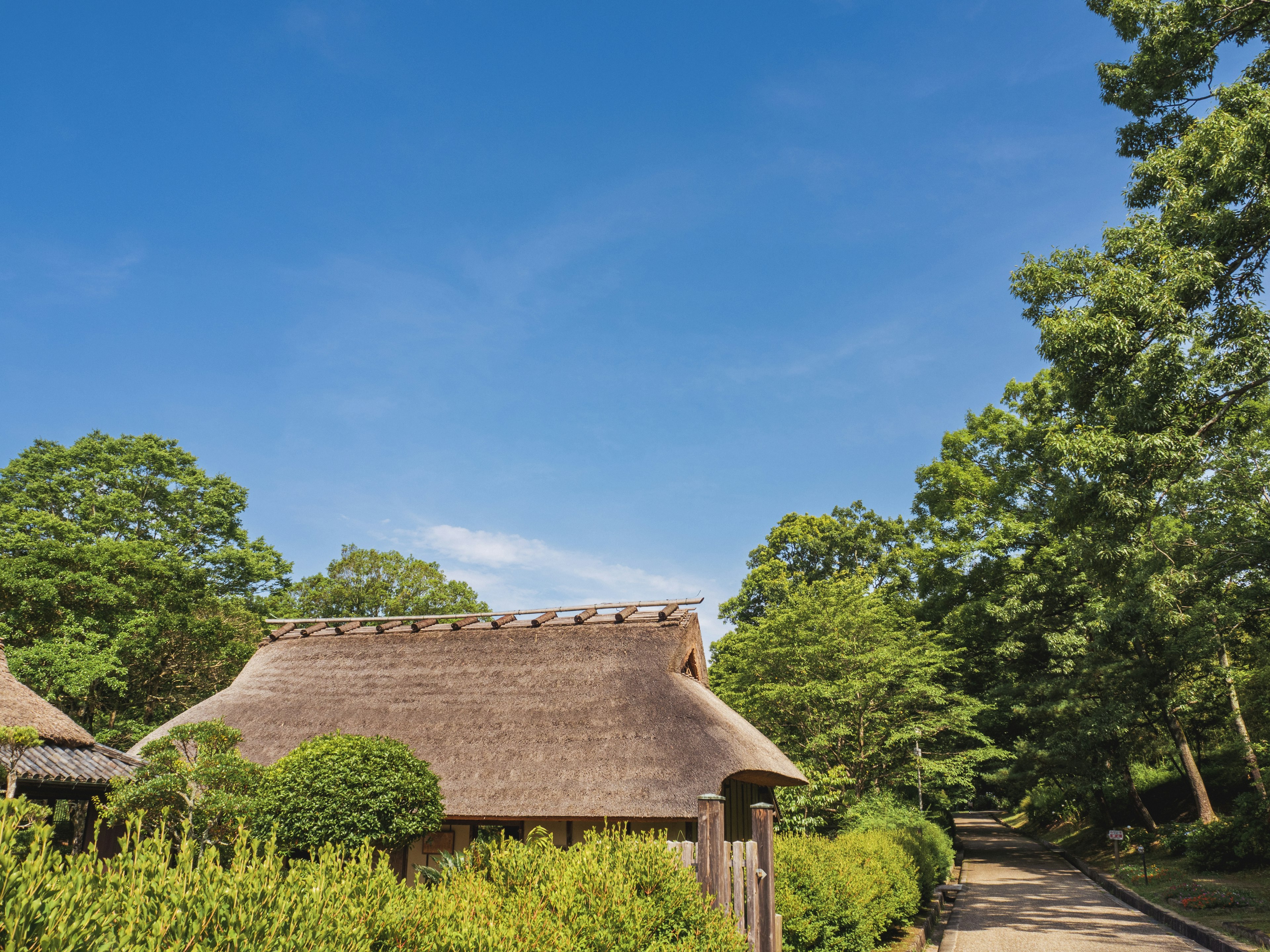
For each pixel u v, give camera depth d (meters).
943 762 24.81
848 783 22.89
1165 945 13.16
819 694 23.42
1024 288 16.94
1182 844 23.69
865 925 11.02
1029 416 31.08
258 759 15.31
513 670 16.50
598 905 4.82
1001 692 29.30
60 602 25.84
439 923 3.82
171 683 30.53
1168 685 25.67
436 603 44.09
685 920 5.36
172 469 34.12
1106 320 14.84
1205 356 15.41
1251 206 14.80
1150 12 17.30
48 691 24.44
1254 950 11.52
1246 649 24.33
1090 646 27.73
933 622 34.72
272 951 2.71
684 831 13.67
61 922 2.18
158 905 2.65
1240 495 19.05
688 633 17.22
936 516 36.25
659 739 14.02
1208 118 15.22
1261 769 25.03
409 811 11.62
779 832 20.00
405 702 16.14
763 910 6.88
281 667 18.20
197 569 29.28
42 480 30.86
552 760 14.08
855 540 50.41
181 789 10.89
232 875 2.98
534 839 5.96
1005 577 31.16
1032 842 38.38
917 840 17.55
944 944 13.95
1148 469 15.14
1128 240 15.96
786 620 26.58
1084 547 16.58
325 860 3.91
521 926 4.27
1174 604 19.38
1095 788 27.47
